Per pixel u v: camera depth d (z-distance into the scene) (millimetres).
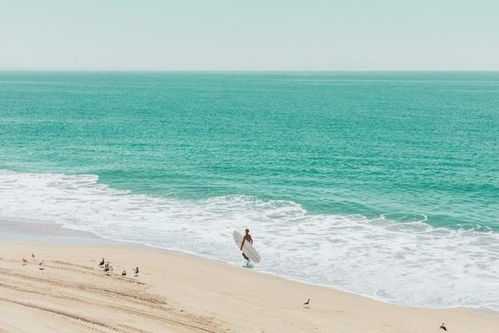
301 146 69188
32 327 13805
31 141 68812
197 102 154000
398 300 21031
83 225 31266
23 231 29812
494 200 41031
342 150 66125
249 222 32562
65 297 17391
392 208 37438
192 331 15719
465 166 55656
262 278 22938
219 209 35844
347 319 18469
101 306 16875
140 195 39656
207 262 24891
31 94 183125
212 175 48688
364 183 46750
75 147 64375
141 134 78875
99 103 144000
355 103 154125
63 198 37969
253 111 124500
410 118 109250
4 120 95125
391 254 26828
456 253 27188
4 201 36594
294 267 24625
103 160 55531
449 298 21344
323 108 135125
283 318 17984
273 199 39344
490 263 25594
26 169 49500
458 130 88125
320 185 45312
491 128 91062
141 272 22328
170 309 17594
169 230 30438
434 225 33125
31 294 17312
